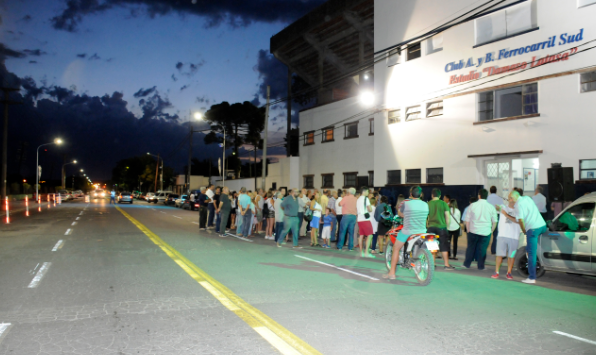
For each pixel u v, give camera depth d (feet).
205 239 49.06
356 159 88.02
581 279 30.45
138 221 73.97
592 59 46.83
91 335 16.11
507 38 54.70
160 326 17.28
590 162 47.21
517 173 54.65
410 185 68.08
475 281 28.60
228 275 27.96
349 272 30.37
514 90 55.01
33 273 27.89
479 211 33.01
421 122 66.59
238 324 17.67
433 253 26.73
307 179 106.22
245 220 53.11
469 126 59.26
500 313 20.44
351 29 100.12
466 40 59.77
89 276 27.04
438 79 63.87
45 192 290.76
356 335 16.65
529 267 28.50
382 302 21.98
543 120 50.88
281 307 20.47
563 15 49.32
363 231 39.45
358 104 87.30
